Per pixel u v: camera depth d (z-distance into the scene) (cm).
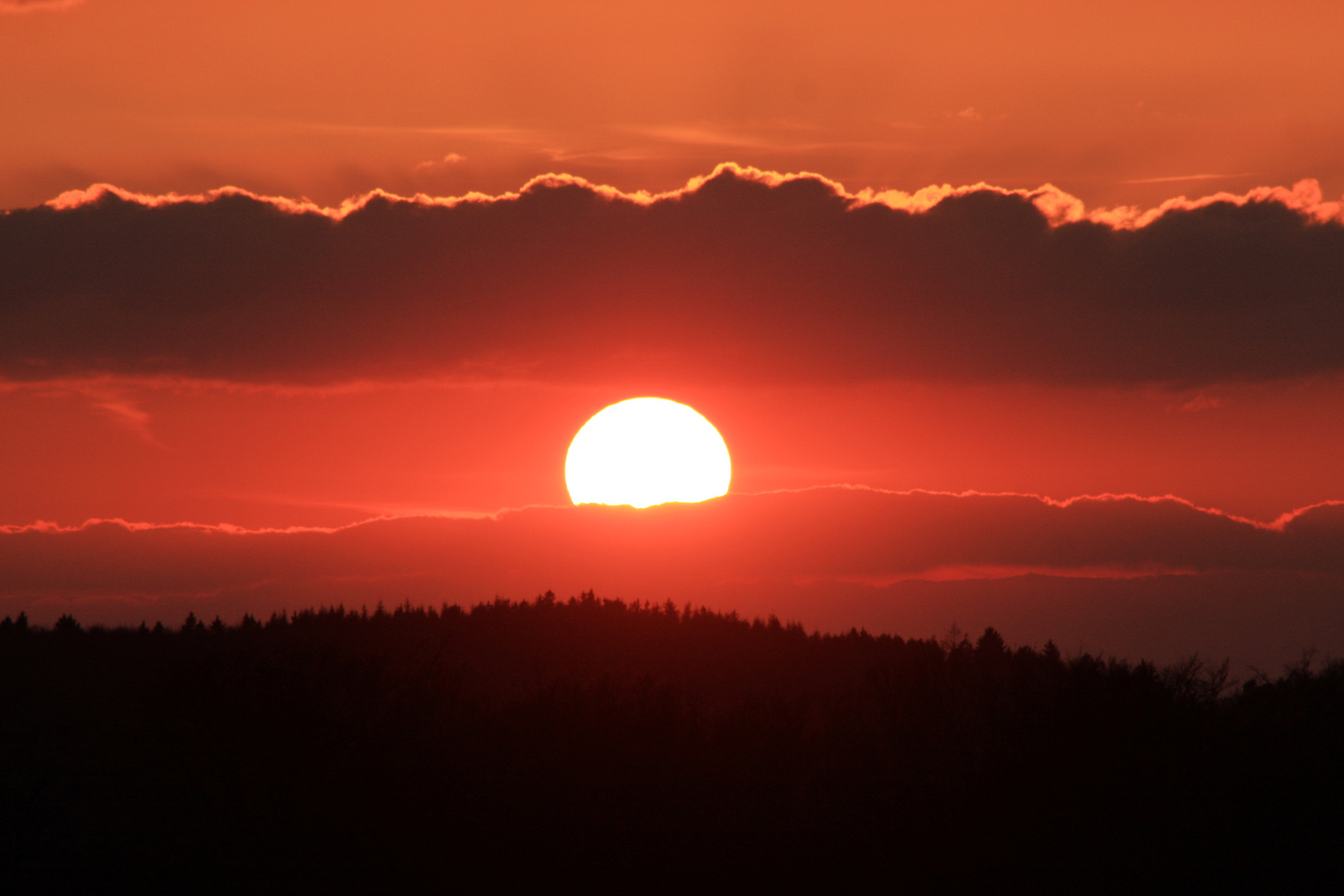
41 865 4059
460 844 4412
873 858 4366
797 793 4866
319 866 4172
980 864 4278
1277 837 4278
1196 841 4300
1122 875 4128
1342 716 4962
